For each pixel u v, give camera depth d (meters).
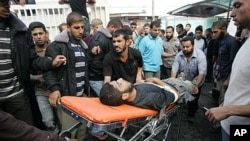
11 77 1.92
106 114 1.51
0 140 0.88
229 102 1.30
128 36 2.40
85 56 2.35
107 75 2.50
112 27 3.08
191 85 2.55
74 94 2.18
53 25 3.57
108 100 1.75
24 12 3.34
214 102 4.24
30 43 2.10
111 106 1.77
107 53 2.60
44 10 3.46
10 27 1.87
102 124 1.44
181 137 2.89
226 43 3.08
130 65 2.52
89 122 1.49
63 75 2.12
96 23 3.31
